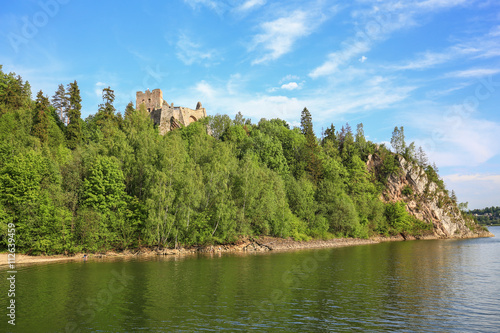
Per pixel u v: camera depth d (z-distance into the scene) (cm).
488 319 2816
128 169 7800
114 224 6875
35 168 6700
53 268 5128
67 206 6706
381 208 12888
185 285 3981
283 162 12862
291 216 9675
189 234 7456
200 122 15300
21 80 12875
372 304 3247
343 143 18138
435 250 8569
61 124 12375
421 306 3194
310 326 2619
